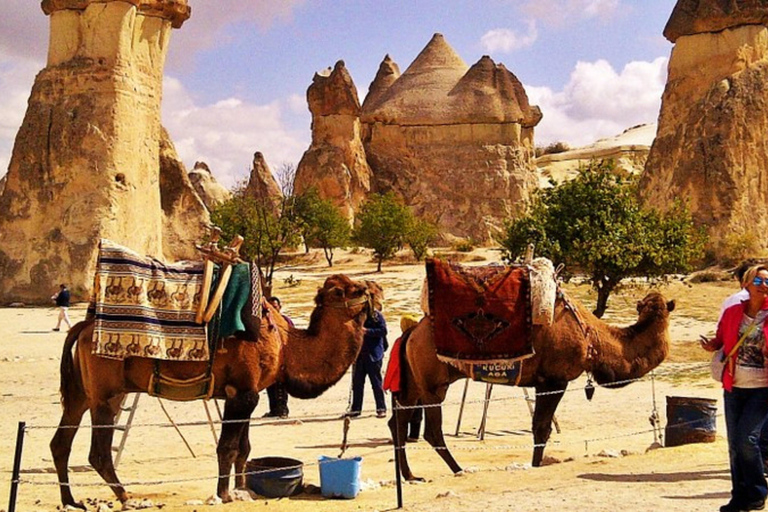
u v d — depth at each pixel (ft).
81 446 41.52
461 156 279.49
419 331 33.55
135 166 150.10
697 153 177.17
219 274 28.63
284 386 30.35
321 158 264.93
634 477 29.19
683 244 82.33
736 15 182.50
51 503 29.81
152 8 154.92
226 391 28.99
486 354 32.04
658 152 189.67
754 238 165.17
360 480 31.48
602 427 46.32
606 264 80.12
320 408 54.34
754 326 23.94
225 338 28.58
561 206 82.38
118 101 147.43
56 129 146.00
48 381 65.10
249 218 151.43
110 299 27.94
